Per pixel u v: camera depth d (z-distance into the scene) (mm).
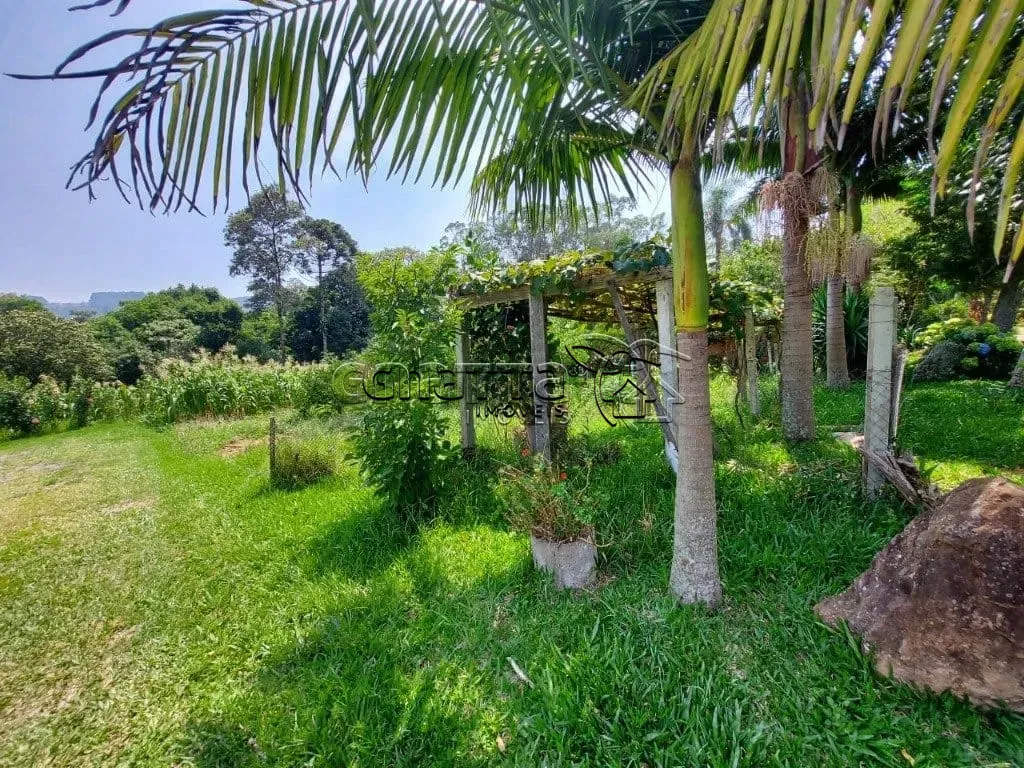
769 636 2031
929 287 9070
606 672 1876
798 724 1598
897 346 3107
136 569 3246
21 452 8398
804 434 4727
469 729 1733
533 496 2742
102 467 6609
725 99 961
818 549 2582
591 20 1646
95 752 1805
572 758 1572
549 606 2385
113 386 13391
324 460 5172
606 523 3074
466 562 2898
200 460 6453
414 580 2760
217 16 1205
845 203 5496
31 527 4305
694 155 1927
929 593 1726
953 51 613
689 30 1707
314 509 4113
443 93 1575
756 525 2924
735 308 4605
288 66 1339
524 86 1805
